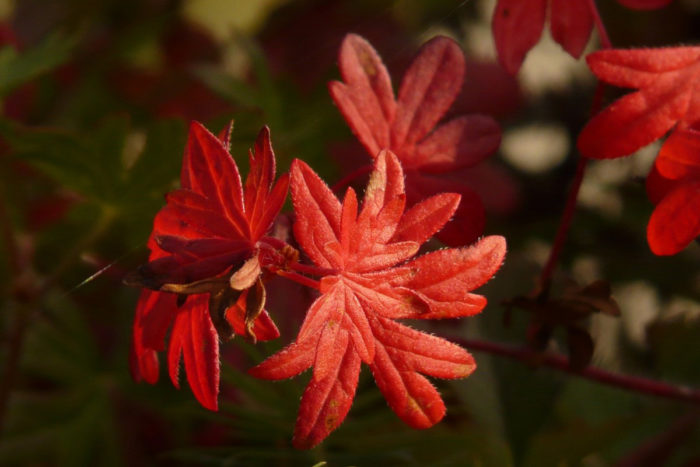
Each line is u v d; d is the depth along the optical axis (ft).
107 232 1.58
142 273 1.16
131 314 1.68
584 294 1.33
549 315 1.34
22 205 1.69
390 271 1.19
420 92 1.28
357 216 1.20
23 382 1.74
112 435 1.68
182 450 1.43
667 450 1.63
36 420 1.68
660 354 1.87
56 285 1.61
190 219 1.18
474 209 1.26
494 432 1.52
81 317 1.74
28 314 1.54
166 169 1.47
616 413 1.80
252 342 1.16
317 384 1.19
